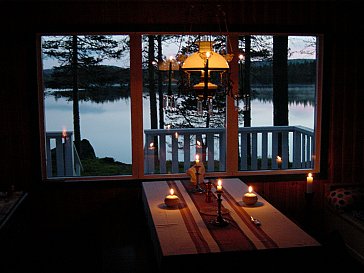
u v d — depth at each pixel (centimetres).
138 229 438
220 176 484
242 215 328
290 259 269
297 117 541
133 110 470
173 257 258
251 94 539
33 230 467
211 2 455
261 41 526
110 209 474
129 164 508
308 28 469
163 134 532
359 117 489
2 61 443
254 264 267
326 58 477
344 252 270
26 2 438
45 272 384
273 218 321
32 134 454
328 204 471
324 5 469
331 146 491
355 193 448
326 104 483
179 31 457
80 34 456
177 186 414
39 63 456
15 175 458
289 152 561
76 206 470
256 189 487
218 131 539
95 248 428
